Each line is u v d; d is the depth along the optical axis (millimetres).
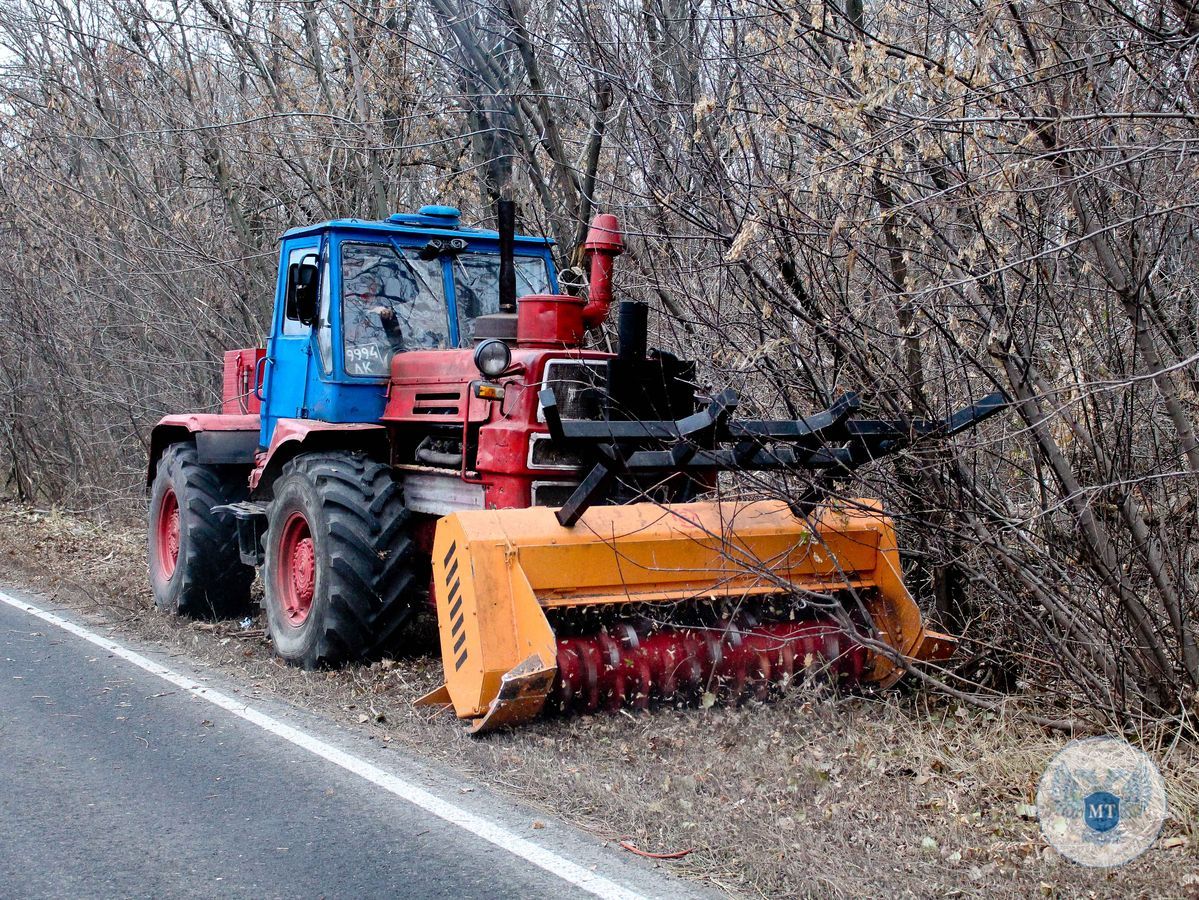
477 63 9320
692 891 3928
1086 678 5406
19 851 4293
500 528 5422
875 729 5441
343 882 4023
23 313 14836
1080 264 5398
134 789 4895
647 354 6273
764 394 6414
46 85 14250
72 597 9266
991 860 4180
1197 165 4918
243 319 13266
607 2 7746
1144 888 3963
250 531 7941
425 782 4934
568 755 5145
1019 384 5312
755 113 6105
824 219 5914
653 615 5727
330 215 12133
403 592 6594
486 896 3910
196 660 7160
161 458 9125
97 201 13250
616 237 6516
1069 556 5539
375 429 6871
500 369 5867
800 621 5961
